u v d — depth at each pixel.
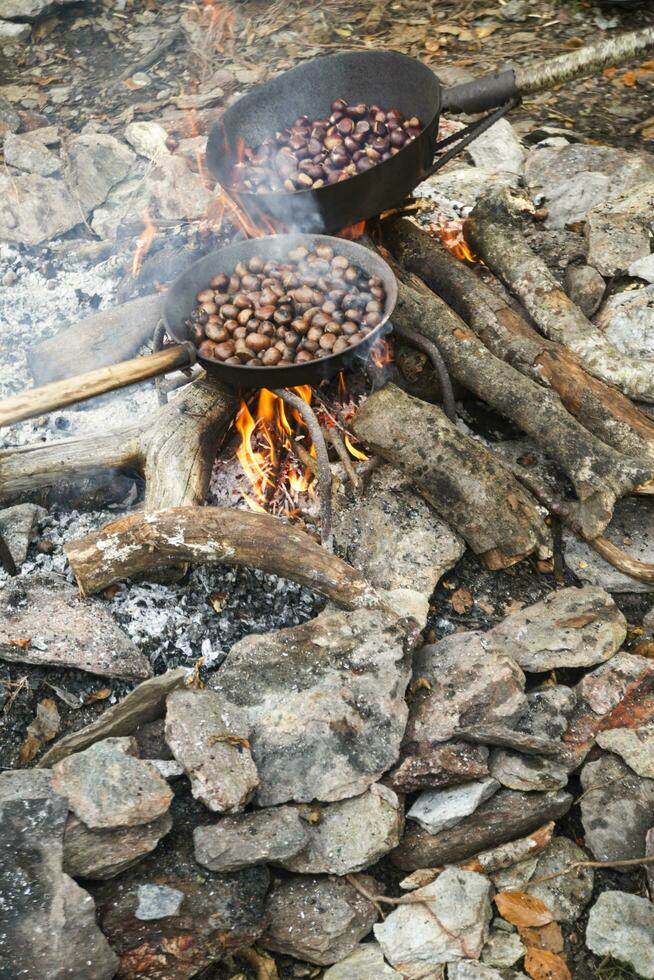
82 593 2.58
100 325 2.89
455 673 2.52
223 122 2.92
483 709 2.48
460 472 2.65
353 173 2.81
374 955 2.37
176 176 3.21
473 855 2.45
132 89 3.71
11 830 2.30
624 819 2.46
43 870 2.28
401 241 2.98
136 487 2.76
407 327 2.78
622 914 2.40
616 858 2.44
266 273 2.74
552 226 3.22
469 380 2.77
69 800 2.33
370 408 2.68
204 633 2.59
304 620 2.62
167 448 2.67
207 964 2.32
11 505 2.74
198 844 2.35
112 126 3.56
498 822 2.44
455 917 2.37
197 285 2.74
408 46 3.82
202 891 2.34
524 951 2.38
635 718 2.53
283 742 2.44
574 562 2.73
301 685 2.48
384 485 2.73
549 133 3.51
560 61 2.87
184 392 2.74
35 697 2.53
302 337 2.65
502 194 3.05
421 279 2.95
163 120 3.55
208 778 2.37
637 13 3.88
